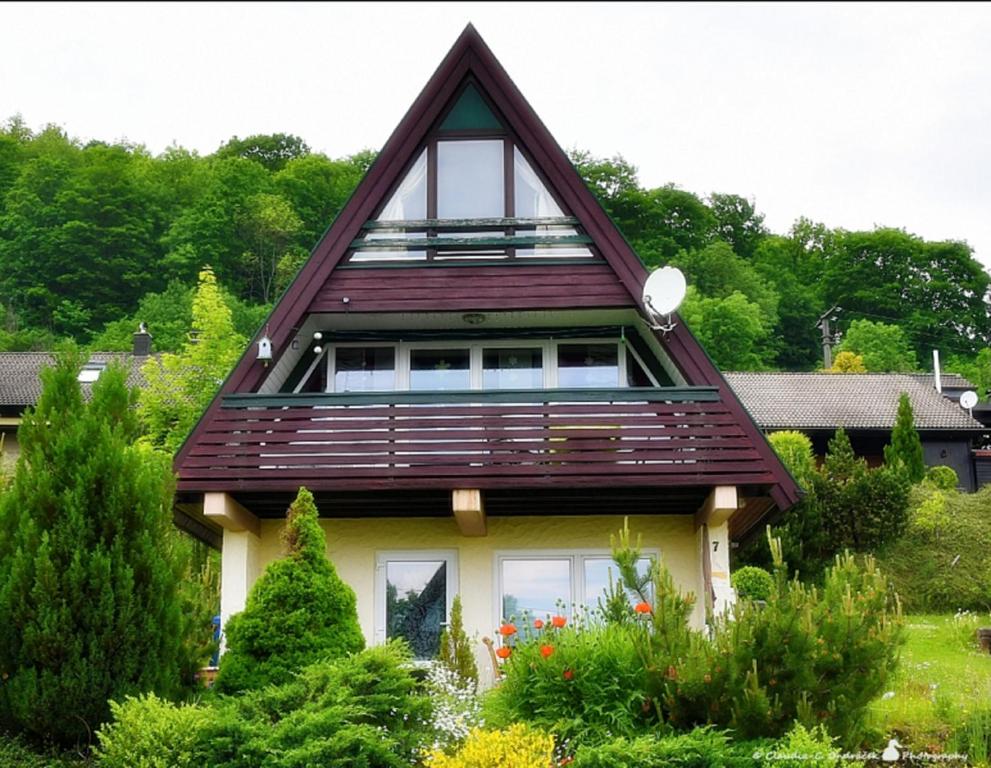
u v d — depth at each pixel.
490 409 15.84
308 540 13.44
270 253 74.62
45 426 12.95
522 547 16.73
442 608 16.56
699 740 11.14
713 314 66.38
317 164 83.12
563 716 12.08
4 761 11.44
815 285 81.81
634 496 16.16
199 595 15.36
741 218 89.94
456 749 11.95
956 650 20.28
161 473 13.16
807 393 45.44
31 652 11.87
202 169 81.88
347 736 10.81
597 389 15.96
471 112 17.38
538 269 16.67
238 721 11.09
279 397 15.95
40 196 73.00
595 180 82.62
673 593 12.26
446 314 16.95
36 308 67.75
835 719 11.75
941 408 44.12
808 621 11.63
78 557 12.03
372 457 15.65
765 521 17.27
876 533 27.34
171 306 65.25
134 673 12.09
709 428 15.74
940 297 79.94
